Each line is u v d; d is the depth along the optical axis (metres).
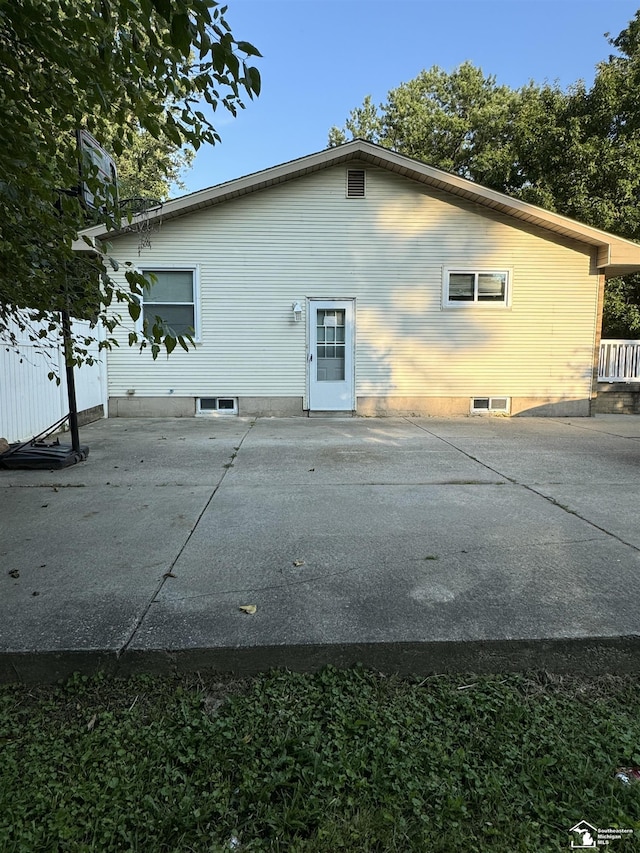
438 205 9.85
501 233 9.94
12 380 6.63
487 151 18.75
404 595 2.79
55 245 2.47
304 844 1.50
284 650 2.31
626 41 15.12
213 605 2.68
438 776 1.73
